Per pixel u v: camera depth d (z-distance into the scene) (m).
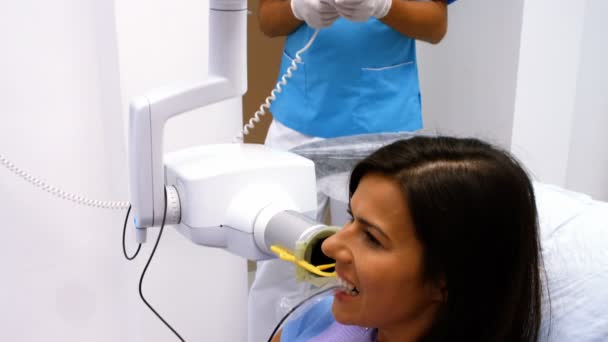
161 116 0.74
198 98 0.76
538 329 0.60
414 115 1.40
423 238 0.52
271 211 0.70
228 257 1.56
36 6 1.28
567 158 1.85
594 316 0.74
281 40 2.16
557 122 1.77
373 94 1.35
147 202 0.75
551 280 0.78
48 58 1.32
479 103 1.81
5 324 1.47
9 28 1.27
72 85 1.36
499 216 0.52
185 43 1.35
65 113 1.37
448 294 0.54
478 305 0.54
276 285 1.47
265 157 0.80
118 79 1.31
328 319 0.77
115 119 1.36
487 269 0.53
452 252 0.52
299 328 0.81
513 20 1.65
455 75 1.88
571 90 1.75
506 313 0.55
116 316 1.56
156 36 1.31
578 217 0.87
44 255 1.45
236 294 1.60
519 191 0.54
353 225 0.56
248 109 2.20
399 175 0.53
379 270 0.53
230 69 0.77
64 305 1.50
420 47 1.99
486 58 1.75
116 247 1.51
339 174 1.09
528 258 0.56
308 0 0.99
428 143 0.56
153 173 0.75
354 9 0.95
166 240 1.45
